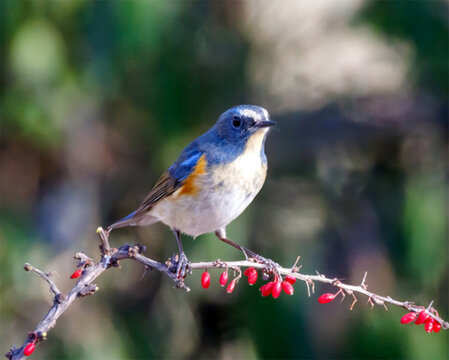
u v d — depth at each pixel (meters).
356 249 12.38
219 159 8.41
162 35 10.85
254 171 8.50
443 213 11.61
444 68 11.77
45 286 11.80
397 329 11.07
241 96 12.53
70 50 10.77
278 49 13.02
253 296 11.62
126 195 13.06
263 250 12.10
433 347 10.86
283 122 13.10
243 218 11.75
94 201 12.85
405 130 12.98
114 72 10.80
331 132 13.12
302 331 11.26
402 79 13.18
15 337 11.70
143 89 11.55
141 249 6.01
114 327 12.08
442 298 11.48
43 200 12.55
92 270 5.73
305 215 12.98
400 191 12.80
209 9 12.34
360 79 13.44
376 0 11.51
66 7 10.52
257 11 12.79
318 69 13.42
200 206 8.46
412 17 11.33
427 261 11.33
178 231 8.82
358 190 13.02
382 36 11.83
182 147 11.80
